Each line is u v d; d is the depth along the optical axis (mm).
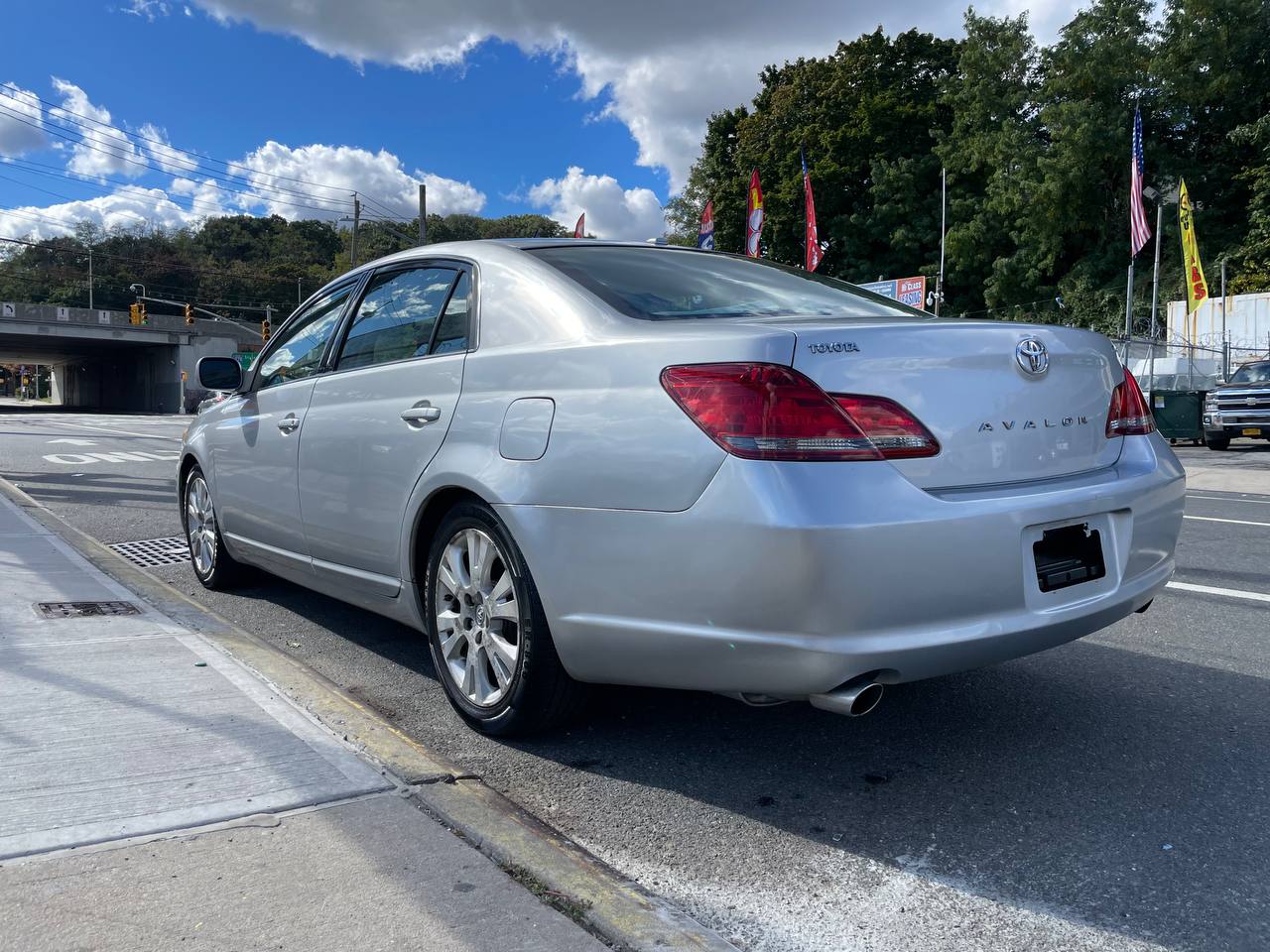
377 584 3410
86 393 93625
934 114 45906
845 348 2314
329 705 2973
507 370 2852
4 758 2490
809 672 2203
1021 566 2404
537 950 1757
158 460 13836
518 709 2816
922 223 45438
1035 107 42375
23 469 12250
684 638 2354
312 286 108250
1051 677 3607
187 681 3146
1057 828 2404
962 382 2447
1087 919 1989
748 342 2307
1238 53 38906
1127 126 39188
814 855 2273
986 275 44875
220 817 2207
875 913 2014
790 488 2182
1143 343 21531
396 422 3229
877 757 2865
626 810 2510
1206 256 38625
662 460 2357
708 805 2541
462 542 3004
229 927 1784
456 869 2025
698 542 2283
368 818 2236
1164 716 3191
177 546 6449
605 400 2523
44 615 3982
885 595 2199
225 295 104875
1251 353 23984
